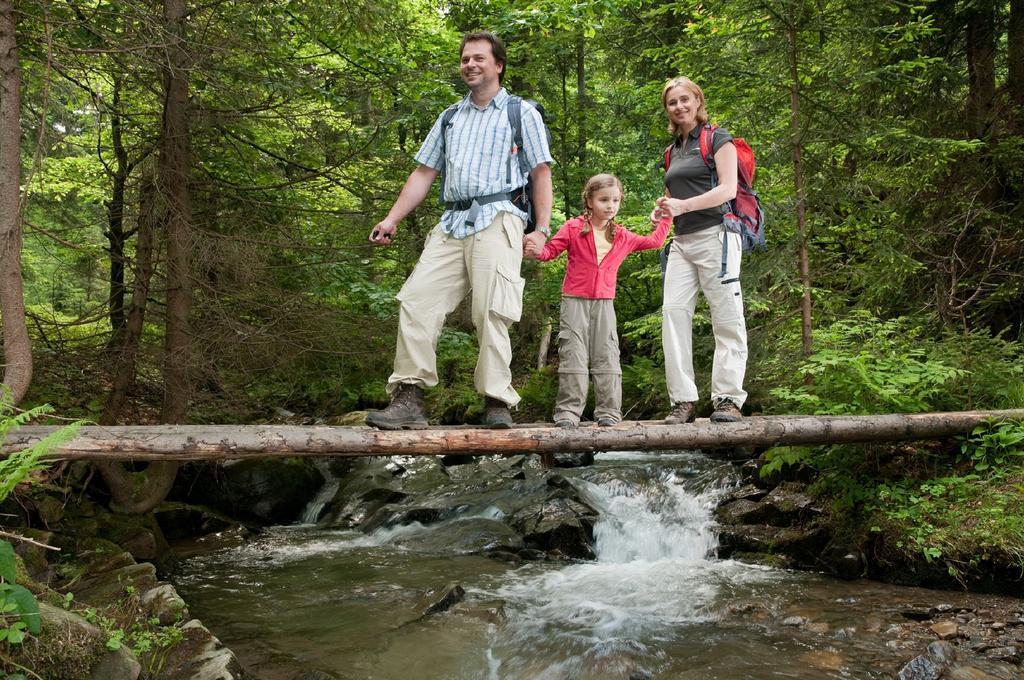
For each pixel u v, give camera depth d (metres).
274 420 9.59
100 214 6.45
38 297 7.87
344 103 6.62
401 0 8.97
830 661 3.82
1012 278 7.63
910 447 5.77
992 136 8.27
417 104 6.97
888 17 8.48
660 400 10.50
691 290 4.71
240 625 4.52
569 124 13.36
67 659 2.58
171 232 5.84
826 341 6.60
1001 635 4.03
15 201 4.23
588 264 4.41
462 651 4.08
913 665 3.61
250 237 6.04
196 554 6.41
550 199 3.91
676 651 4.03
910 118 8.66
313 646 4.15
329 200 7.16
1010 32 8.56
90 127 6.39
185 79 5.64
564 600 4.99
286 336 6.09
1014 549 4.60
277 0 6.02
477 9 9.78
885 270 7.32
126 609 3.64
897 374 5.59
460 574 5.68
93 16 5.31
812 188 7.14
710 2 7.20
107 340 6.00
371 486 8.23
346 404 10.49
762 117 7.29
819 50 7.14
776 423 4.64
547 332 13.29
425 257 3.99
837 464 5.82
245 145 6.56
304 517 8.21
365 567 5.95
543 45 12.14
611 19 11.61
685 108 4.47
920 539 4.95
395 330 6.49
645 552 6.26
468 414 11.10
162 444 3.63
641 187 13.99
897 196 8.65
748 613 4.59
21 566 3.42
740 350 4.61
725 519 6.35
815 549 5.57
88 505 5.75
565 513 6.70
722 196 4.29
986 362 6.12
